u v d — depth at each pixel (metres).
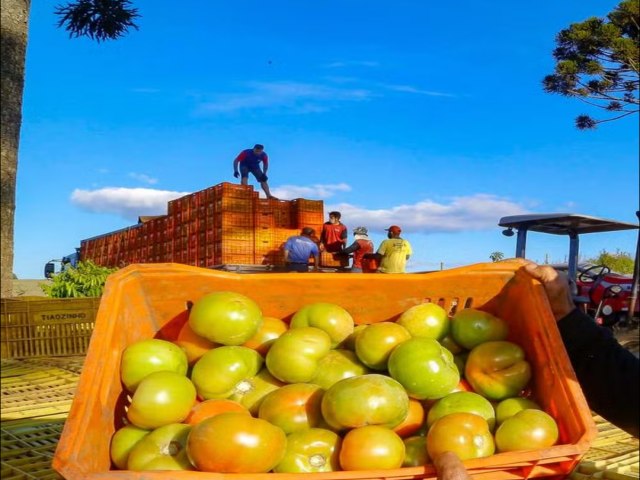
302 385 2.07
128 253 17.97
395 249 11.30
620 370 1.83
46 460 3.12
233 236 12.80
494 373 2.06
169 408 1.84
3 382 5.45
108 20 9.22
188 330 2.29
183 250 14.52
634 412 1.78
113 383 1.91
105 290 2.05
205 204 13.59
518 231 10.02
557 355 1.88
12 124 5.33
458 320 2.30
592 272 11.10
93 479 1.36
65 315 7.71
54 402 4.55
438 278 2.42
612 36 16.56
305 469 1.77
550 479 1.58
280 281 2.46
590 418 1.64
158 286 2.32
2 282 5.23
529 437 1.72
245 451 1.57
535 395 2.04
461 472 1.42
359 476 1.43
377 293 2.50
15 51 5.35
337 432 1.88
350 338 2.38
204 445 1.57
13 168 5.34
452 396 2.01
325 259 13.38
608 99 17.86
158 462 1.71
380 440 1.70
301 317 2.39
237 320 2.20
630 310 9.83
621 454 3.23
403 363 2.03
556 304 2.05
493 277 2.36
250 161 14.15
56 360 6.95
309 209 13.88
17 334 7.42
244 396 2.16
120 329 2.04
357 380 1.87
